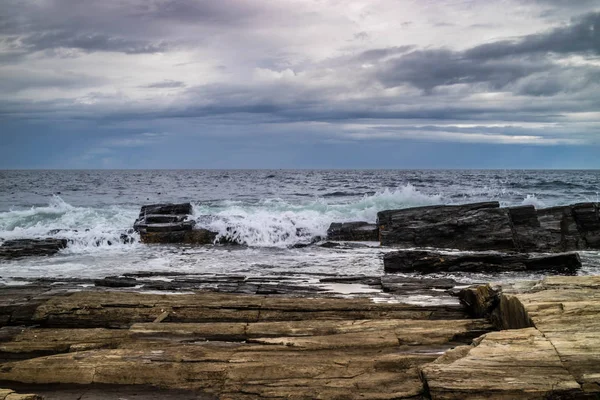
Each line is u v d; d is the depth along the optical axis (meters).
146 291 10.91
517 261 13.43
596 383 5.00
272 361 6.19
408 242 18.39
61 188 50.53
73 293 9.57
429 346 6.89
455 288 10.45
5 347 7.21
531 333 5.93
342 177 70.94
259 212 24.58
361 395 5.41
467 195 37.09
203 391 5.86
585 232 17.56
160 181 64.38
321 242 19.80
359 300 9.27
